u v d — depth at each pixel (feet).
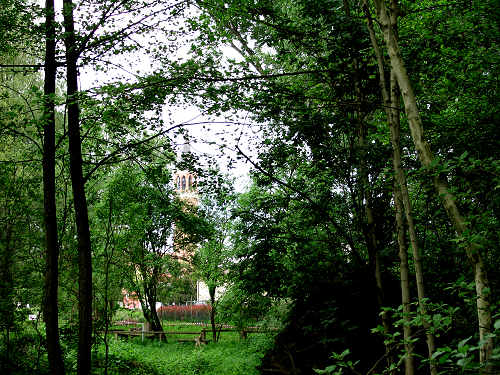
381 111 24.73
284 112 25.21
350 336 21.99
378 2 13.79
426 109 22.16
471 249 10.95
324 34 26.11
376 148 23.03
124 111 23.90
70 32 25.70
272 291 27.02
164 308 102.94
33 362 32.94
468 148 17.74
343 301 23.72
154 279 64.03
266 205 28.43
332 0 23.35
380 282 21.62
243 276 27.99
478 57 18.08
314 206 26.07
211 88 22.25
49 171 28.78
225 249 55.06
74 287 33.24
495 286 14.12
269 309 42.09
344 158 24.70
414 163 21.88
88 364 28.30
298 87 26.00
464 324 16.34
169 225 54.19
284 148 26.73
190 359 46.98
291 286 26.78
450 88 18.69
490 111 18.10
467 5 19.10
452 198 11.69
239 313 53.72
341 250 27.86
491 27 18.24
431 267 20.89
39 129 23.16
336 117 24.47
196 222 40.52
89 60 26.50
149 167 30.76
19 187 30.89
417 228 22.03
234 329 61.57
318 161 25.58
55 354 27.61
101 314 37.01
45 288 28.32
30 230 32.45
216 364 44.45
